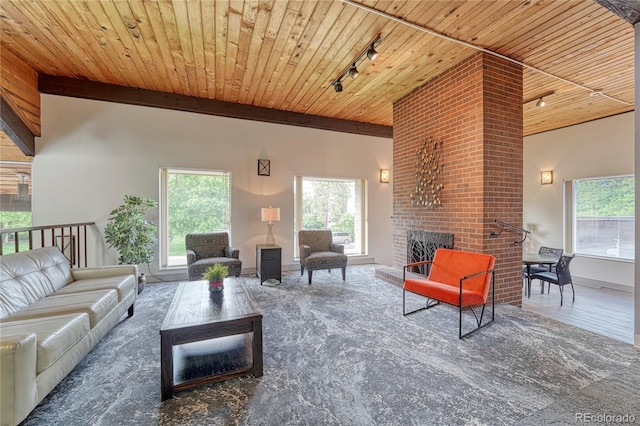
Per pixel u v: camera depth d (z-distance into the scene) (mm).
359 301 3469
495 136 3199
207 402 1664
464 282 2836
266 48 3119
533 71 3457
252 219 5055
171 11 2545
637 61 2209
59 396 1721
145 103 4316
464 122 3354
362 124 5820
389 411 1578
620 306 3760
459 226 3428
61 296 2324
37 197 3947
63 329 1735
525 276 4359
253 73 3730
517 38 2855
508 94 3275
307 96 4516
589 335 2488
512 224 3330
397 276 4113
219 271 2432
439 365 2035
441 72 3670
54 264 2750
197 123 4676
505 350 2238
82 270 2979
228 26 2740
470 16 2527
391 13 2510
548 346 2297
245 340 2424
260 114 4996
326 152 5598
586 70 3445
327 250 5012
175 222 4719
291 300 3508
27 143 3760
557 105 4418
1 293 2006
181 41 3012
